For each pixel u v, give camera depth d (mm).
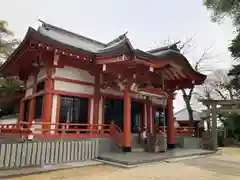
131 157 10602
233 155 14594
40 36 10820
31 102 14852
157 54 13508
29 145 9109
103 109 14508
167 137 16484
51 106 12086
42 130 10625
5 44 27312
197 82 17078
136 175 7812
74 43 15312
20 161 8773
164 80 16500
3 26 26609
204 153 14273
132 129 16875
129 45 11594
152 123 18219
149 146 13609
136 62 12180
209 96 33844
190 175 7898
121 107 16109
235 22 13156
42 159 9367
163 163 10242
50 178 7395
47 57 12109
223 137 28234
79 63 13281
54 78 12328
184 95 27734
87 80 13875
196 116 34219
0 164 8266
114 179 7262
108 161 10234
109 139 12422
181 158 11773
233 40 26438
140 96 17547
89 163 9938
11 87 25969
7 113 28578
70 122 12961
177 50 15141
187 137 17688
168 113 16859
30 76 16750
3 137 14133
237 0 11422
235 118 28344
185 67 15297
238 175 8078
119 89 14438
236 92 32500
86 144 11016
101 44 18344
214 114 18438
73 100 13305
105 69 12305
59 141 10094
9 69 16562
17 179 7207
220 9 12266
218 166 9820
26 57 13695
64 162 10031
